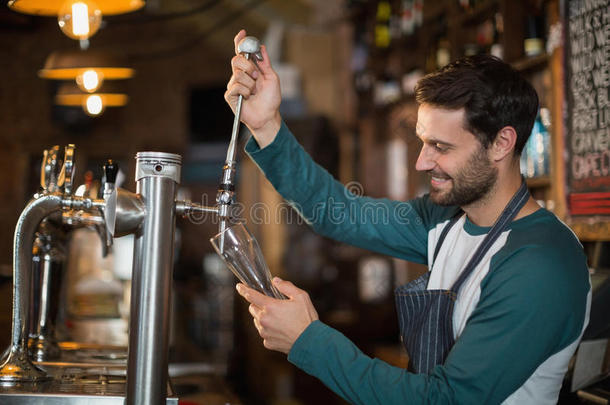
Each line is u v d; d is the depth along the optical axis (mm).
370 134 5984
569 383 1580
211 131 9039
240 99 1333
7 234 8617
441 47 4117
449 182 1333
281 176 1585
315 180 1616
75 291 3584
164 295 1192
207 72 9047
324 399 5324
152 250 1184
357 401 1241
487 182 1321
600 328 1571
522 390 1244
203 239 9086
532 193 2848
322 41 7805
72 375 1476
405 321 1435
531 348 1189
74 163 1360
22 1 1921
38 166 8766
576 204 2221
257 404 5891
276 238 6906
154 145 9000
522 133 1328
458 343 1246
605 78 2094
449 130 1293
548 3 2539
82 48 3475
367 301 6059
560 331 1213
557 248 1255
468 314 1314
